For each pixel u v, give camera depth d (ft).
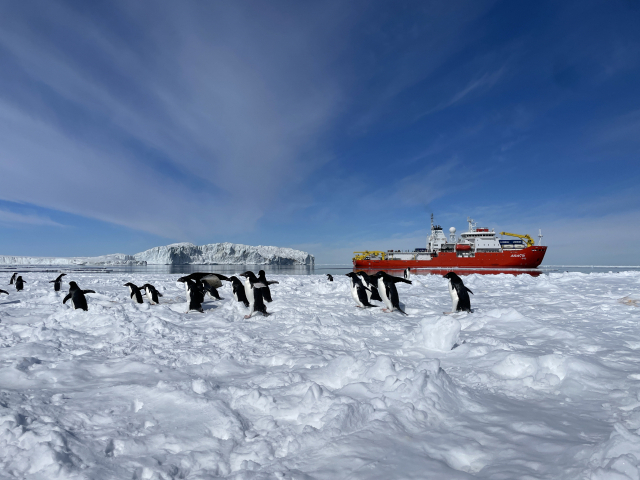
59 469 6.68
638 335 17.51
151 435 8.31
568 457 6.36
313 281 61.46
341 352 16.05
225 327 22.94
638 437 5.98
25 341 19.01
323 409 9.35
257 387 11.48
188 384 11.35
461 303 26.13
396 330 21.27
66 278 77.61
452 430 7.92
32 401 10.11
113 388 11.38
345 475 6.27
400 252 207.10
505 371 12.45
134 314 25.75
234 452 7.66
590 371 11.43
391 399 9.41
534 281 56.44
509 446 7.09
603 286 44.96
